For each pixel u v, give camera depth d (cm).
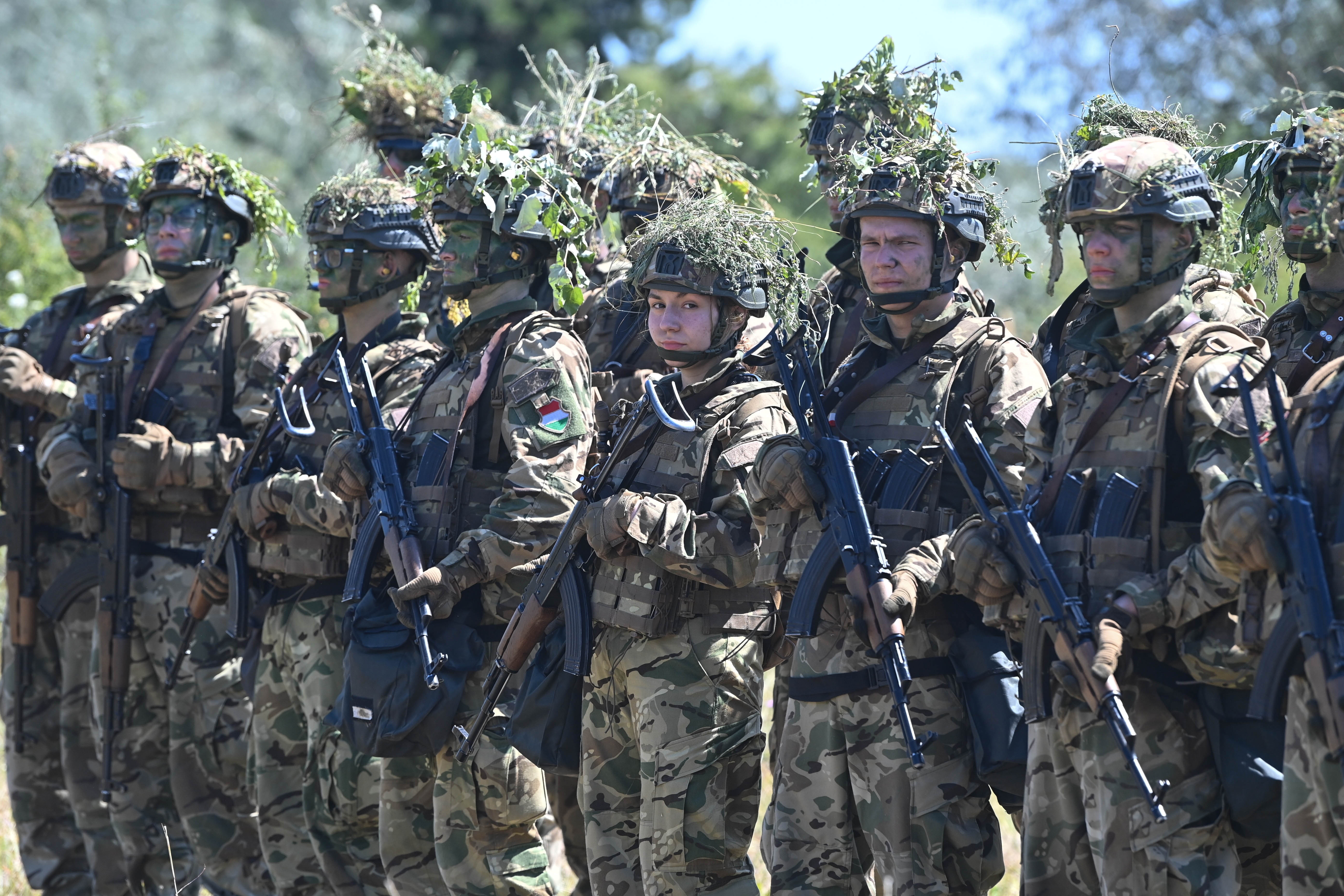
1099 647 1244
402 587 1659
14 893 2316
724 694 1527
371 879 1839
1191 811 1286
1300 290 1577
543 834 1761
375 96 2498
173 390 2120
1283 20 5462
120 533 2098
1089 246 1345
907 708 1355
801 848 1503
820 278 1888
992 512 1346
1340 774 1164
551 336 1716
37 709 2305
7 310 3791
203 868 2100
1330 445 1192
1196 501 1310
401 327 1967
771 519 1520
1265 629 1189
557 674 1589
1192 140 1764
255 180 2198
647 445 1583
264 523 1870
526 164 1777
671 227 1573
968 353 1498
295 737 1911
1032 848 1359
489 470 1720
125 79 7388
